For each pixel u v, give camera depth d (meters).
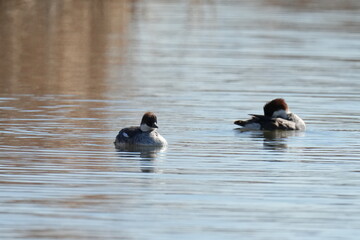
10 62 28.27
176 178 14.76
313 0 50.00
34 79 25.30
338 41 34.91
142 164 15.76
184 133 18.59
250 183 14.49
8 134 18.00
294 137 18.42
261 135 18.62
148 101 22.14
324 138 18.38
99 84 24.66
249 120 19.09
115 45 32.47
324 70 28.03
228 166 15.72
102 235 11.67
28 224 12.09
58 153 16.45
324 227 12.19
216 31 37.28
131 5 39.50
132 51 31.34
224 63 29.20
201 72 27.23
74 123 19.28
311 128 19.41
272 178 14.86
